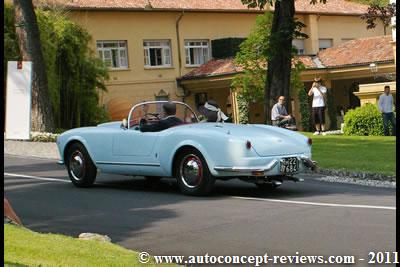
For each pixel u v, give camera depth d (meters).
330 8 49.00
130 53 39.69
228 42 42.34
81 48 31.08
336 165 14.84
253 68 32.53
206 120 12.62
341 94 46.22
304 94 40.56
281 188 12.19
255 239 7.66
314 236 7.70
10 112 19.22
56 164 17.06
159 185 12.76
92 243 7.05
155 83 40.75
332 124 41.66
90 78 31.95
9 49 26.78
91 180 12.55
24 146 19.89
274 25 22.53
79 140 12.54
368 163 15.03
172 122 11.79
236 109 37.66
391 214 8.94
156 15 40.84
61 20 30.38
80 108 31.41
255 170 10.41
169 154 11.20
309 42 47.19
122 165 11.95
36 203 10.83
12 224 7.85
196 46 42.75
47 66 28.59
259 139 10.66
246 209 9.70
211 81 39.47
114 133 12.06
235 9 43.31
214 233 8.08
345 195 11.12
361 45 42.00
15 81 18.95
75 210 10.09
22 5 24.03
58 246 6.77
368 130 25.42
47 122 24.25
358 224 8.29
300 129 40.56
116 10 38.28
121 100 38.75
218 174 10.73
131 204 10.49
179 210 9.80
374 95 29.45
